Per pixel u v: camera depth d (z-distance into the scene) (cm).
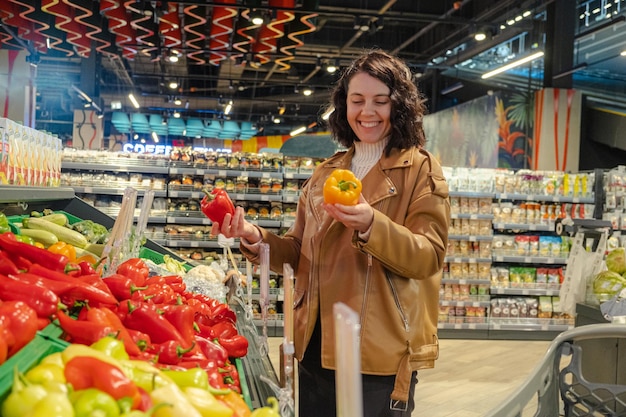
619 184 839
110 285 188
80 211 403
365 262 218
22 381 103
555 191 887
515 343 826
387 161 224
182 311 180
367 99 222
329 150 1593
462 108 1477
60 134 2355
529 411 486
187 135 2505
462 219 865
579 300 486
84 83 1662
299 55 1922
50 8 892
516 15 1207
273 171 846
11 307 130
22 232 292
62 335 149
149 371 122
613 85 1238
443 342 822
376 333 212
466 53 1697
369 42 1923
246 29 972
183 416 107
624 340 429
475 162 1398
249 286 289
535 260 868
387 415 214
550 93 1176
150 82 2577
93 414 98
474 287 868
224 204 234
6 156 292
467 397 551
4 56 860
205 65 2284
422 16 1307
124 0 895
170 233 829
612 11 1210
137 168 823
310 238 234
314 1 1006
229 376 170
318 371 229
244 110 2795
